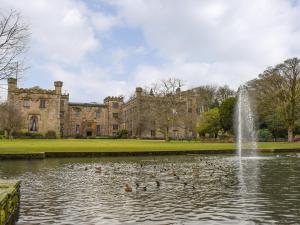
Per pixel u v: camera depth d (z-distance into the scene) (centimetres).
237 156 3884
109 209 1194
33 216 1098
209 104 10069
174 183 1786
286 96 6494
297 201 1326
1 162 2938
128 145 4894
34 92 8462
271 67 6769
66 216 1099
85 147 4172
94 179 1928
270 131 7600
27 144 4838
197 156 3806
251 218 1080
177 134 10100
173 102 7444
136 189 1600
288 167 2628
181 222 1034
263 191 1543
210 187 1656
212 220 1056
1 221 920
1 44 3338
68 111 10369
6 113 7331
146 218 1077
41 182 1811
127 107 10556
